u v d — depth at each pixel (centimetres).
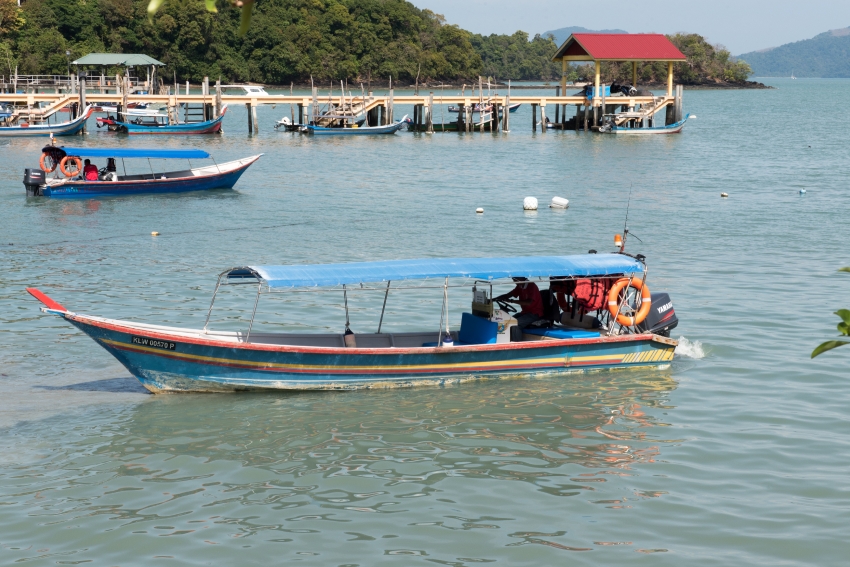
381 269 1510
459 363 1481
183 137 6581
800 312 1903
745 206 3419
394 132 6981
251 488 1116
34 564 945
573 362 1535
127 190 3728
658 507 1065
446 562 948
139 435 1272
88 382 1488
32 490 1106
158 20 13662
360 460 1198
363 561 949
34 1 13300
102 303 1961
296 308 1927
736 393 1446
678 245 2652
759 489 1109
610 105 7625
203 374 1418
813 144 6262
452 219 3156
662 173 4522
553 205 3400
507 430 1299
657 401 1414
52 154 3819
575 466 1178
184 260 2448
